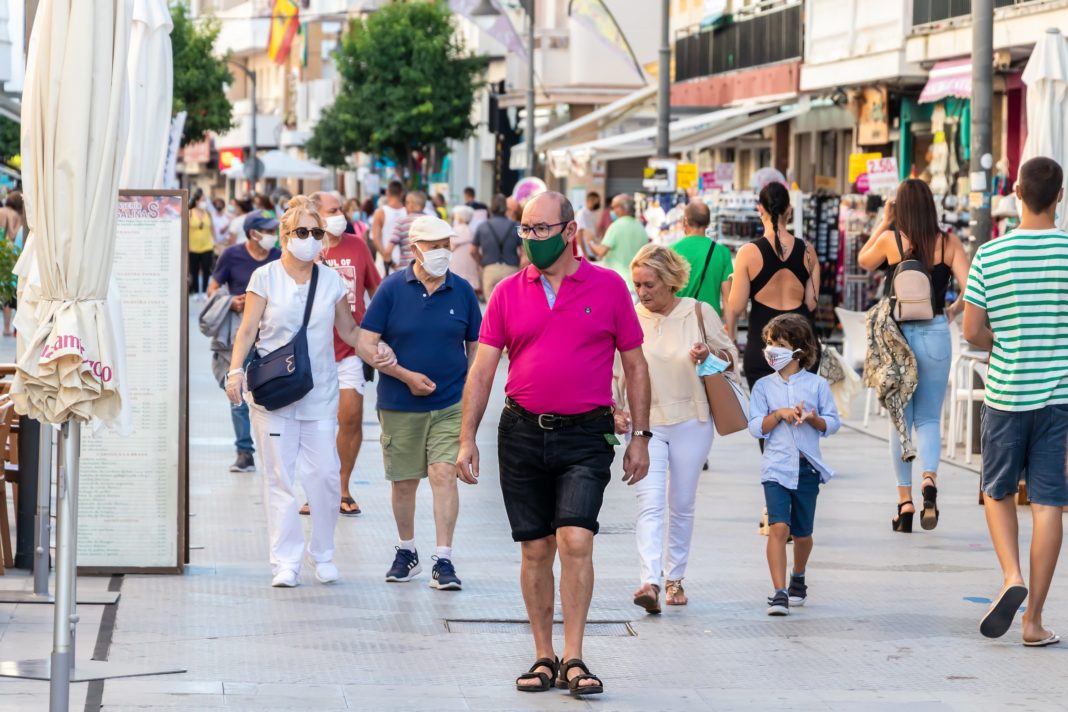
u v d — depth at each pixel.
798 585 20.62
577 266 16.48
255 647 18.09
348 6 152.88
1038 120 28.14
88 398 15.16
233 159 143.00
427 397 21.70
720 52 78.50
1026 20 49.59
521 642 18.59
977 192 37.12
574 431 16.25
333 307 21.48
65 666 14.72
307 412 21.47
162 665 17.17
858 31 62.09
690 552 23.89
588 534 16.16
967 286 18.64
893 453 25.81
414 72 116.38
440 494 21.55
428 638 18.70
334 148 124.81
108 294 16.55
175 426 21.83
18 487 22.17
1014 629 19.42
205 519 26.28
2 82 38.47
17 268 17.20
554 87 107.50
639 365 16.70
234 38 192.12
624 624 19.58
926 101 56.59
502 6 92.06
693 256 28.64
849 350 39.19
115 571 21.83
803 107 67.75
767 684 16.91
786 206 24.83
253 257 29.80
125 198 21.62
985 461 18.59
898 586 21.73
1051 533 18.34
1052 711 15.99
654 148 75.25
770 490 20.17
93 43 15.16
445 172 131.00
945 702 16.28
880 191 52.47
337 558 23.45
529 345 16.36
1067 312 18.22
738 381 20.44
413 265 22.17
